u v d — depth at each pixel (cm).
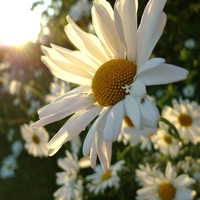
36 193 37
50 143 13
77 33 14
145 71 11
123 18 13
